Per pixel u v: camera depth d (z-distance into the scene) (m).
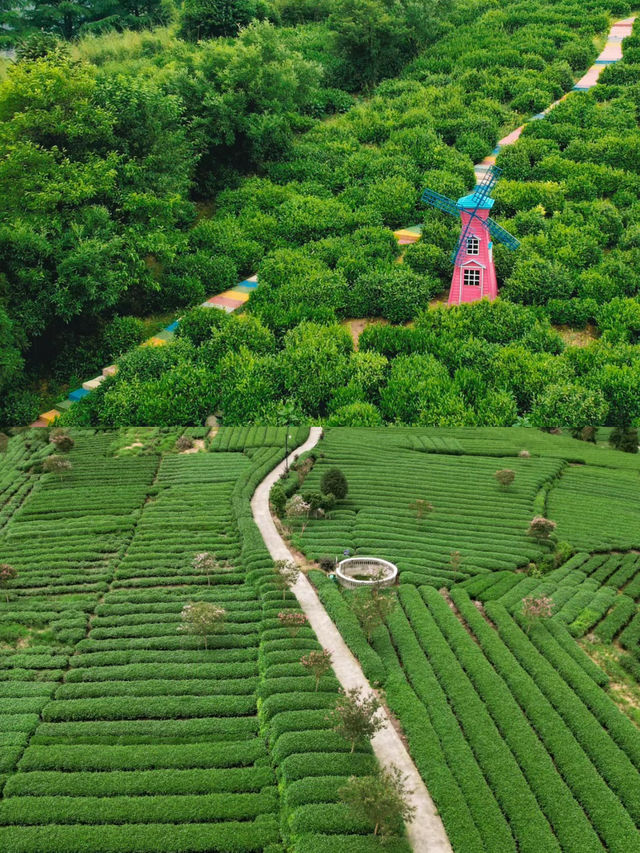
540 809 31.14
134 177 72.56
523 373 61.09
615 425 60.06
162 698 38.09
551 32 130.00
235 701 37.84
